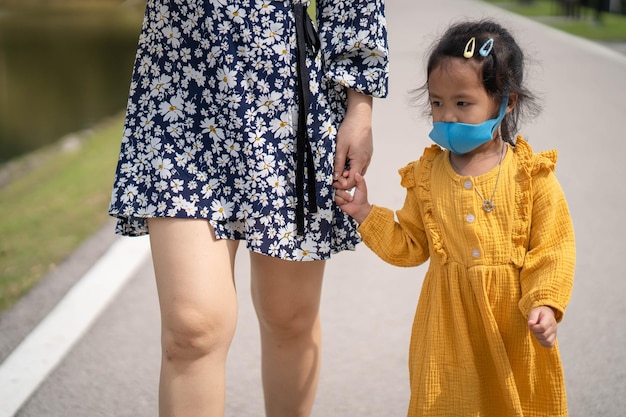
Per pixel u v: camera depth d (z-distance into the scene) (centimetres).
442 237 426
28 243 942
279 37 436
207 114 436
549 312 397
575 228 922
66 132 1858
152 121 434
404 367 639
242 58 435
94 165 1374
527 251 421
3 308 758
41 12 5756
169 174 426
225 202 436
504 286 417
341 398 596
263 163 436
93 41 3931
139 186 429
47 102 2295
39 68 3011
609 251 854
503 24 474
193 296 416
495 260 416
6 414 579
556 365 423
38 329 712
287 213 445
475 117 415
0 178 1452
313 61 447
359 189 452
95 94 2423
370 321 718
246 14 432
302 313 489
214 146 436
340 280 805
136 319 729
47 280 821
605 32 2759
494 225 418
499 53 412
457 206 422
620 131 1367
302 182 445
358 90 451
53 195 1174
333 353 662
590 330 687
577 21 3091
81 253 896
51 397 602
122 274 830
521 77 427
